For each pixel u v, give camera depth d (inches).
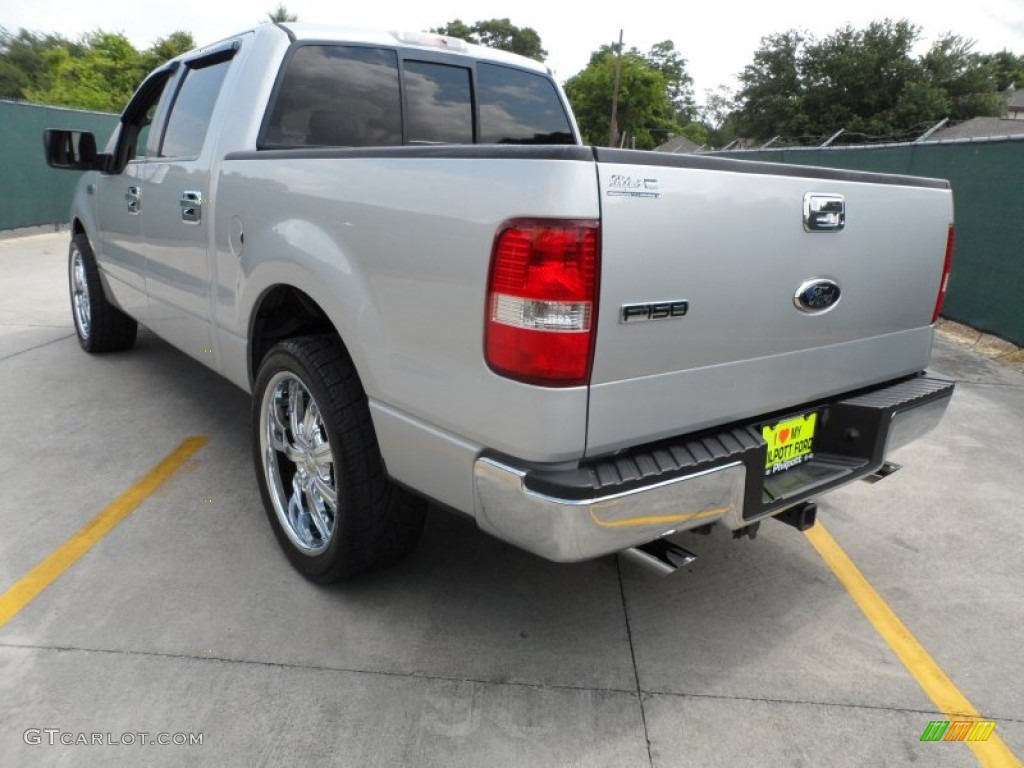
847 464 95.9
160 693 82.9
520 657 92.1
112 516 121.6
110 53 1422.2
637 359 71.6
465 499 77.5
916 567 117.8
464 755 76.7
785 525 130.3
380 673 88.0
